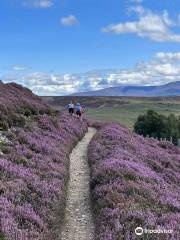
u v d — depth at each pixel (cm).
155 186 1927
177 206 1638
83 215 1712
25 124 2998
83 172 2502
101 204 1644
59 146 2797
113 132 3703
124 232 1334
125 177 1969
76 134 3894
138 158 2669
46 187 1728
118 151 2684
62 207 1695
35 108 3881
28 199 1559
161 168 2636
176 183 2461
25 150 2286
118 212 1490
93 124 5475
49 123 3428
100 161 2423
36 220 1379
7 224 1244
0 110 2888
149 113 12619
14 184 1630
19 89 4694
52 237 1369
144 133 12581
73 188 2128
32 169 1948
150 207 1581
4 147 2198
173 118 12656
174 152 3984
